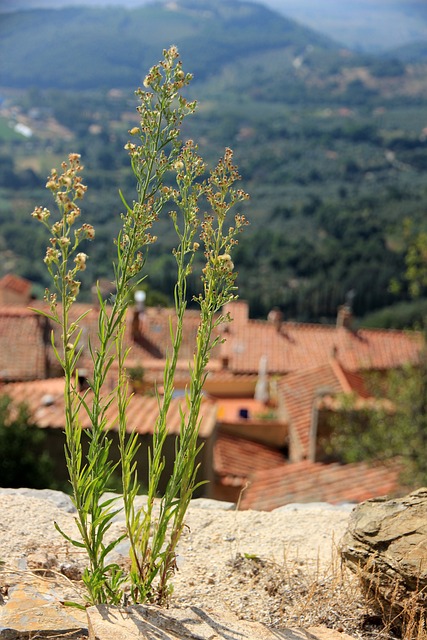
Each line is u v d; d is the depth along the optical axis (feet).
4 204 240.73
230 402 82.23
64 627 8.85
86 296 115.44
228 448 53.98
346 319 96.94
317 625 10.12
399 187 281.74
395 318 154.71
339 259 179.63
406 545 10.36
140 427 33.55
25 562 11.25
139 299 92.12
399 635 10.14
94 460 8.86
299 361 90.84
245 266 185.57
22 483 30.19
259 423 58.54
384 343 94.79
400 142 389.19
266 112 524.93
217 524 13.53
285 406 60.08
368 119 488.02
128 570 11.27
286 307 172.14
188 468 9.53
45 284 176.86
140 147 8.67
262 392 81.00
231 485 47.62
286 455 57.62
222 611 9.73
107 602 9.62
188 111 8.63
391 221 193.57
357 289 172.45
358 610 10.48
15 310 86.79
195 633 8.70
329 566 11.89
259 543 12.91
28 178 282.36
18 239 199.52
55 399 40.24
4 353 78.59
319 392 46.73
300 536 13.28
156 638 8.38
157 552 9.64
